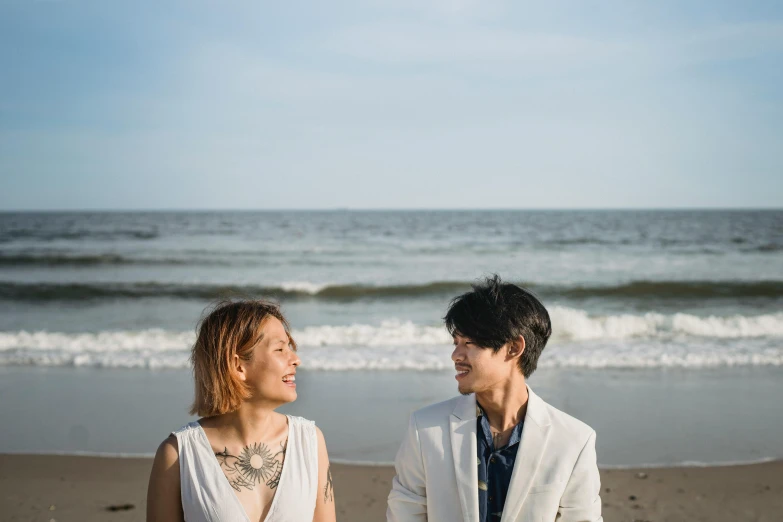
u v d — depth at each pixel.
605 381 8.66
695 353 10.15
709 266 24.42
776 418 7.03
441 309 16.64
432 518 1.98
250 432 1.86
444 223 66.38
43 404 7.65
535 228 53.84
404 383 8.59
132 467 5.70
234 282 19.53
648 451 6.04
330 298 18.47
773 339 11.45
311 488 1.89
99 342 11.12
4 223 62.84
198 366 1.86
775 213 112.06
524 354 1.97
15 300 17.55
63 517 4.68
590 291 18.67
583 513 1.94
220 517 1.74
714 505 4.86
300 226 58.88
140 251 29.59
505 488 1.98
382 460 5.86
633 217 85.56
